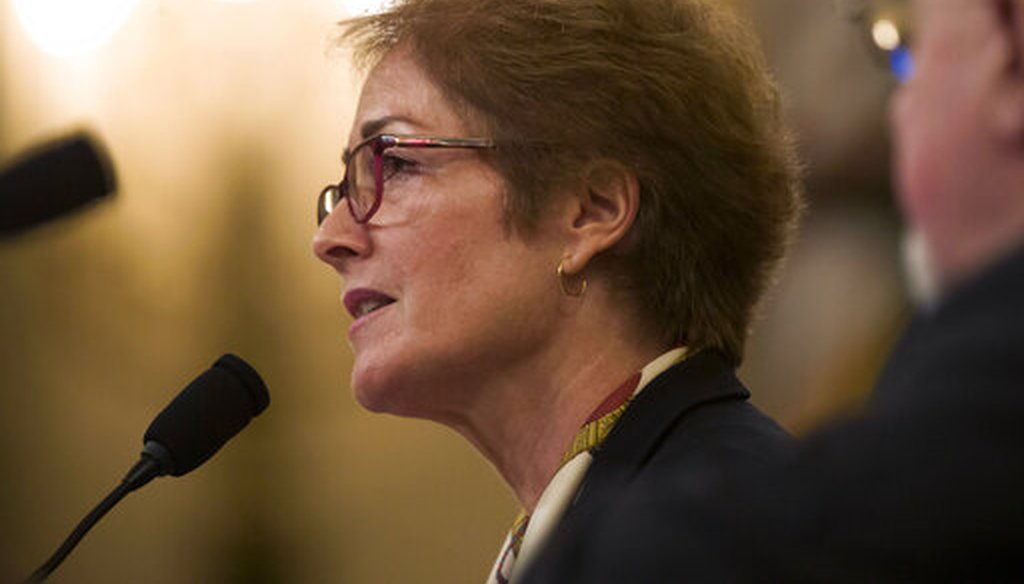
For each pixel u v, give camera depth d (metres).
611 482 5.80
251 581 15.98
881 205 12.75
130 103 15.87
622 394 6.15
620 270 6.29
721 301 6.39
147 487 16.08
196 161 15.97
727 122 6.37
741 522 2.79
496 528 15.93
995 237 2.91
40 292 16.02
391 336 6.30
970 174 2.93
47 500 16.06
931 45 3.02
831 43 12.65
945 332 2.76
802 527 2.72
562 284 6.25
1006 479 2.60
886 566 2.64
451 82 6.30
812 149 12.77
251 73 15.88
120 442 16.11
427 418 6.50
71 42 15.78
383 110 6.39
